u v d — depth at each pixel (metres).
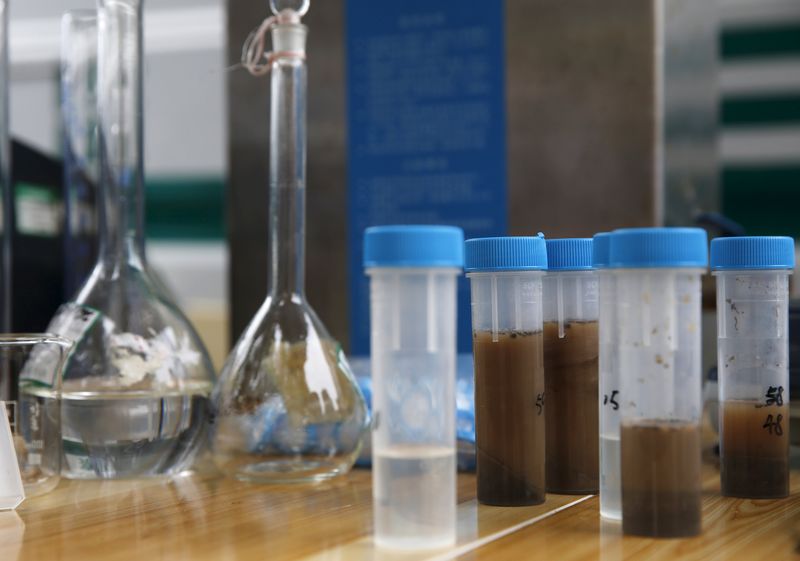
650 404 0.66
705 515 0.74
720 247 0.82
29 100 1.79
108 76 0.93
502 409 0.77
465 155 1.35
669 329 0.66
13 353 0.79
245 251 1.46
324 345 0.90
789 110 2.79
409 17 1.36
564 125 1.30
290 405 0.86
